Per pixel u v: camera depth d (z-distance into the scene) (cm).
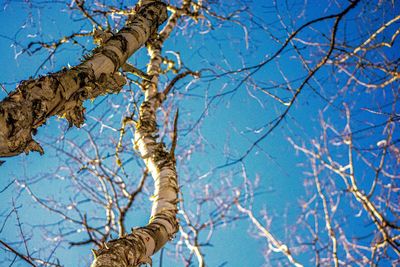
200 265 517
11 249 282
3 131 193
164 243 290
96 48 283
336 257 487
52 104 222
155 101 490
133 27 321
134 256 244
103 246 241
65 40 480
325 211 516
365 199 457
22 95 208
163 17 374
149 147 410
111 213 576
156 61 536
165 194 342
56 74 230
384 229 427
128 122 490
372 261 443
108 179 561
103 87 261
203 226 573
